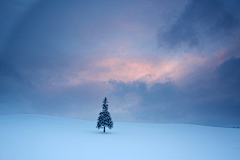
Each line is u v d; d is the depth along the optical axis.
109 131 48.41
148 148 23.66
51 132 35.41
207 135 47.16
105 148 22.30
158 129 62.53
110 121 45.44
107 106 46.69
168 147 25.17
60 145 22.83
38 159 16.00
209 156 19.70
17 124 46.81
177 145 27.50
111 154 18.98
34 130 36.66
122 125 73.62
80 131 41.59
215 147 26.53
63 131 38.59
